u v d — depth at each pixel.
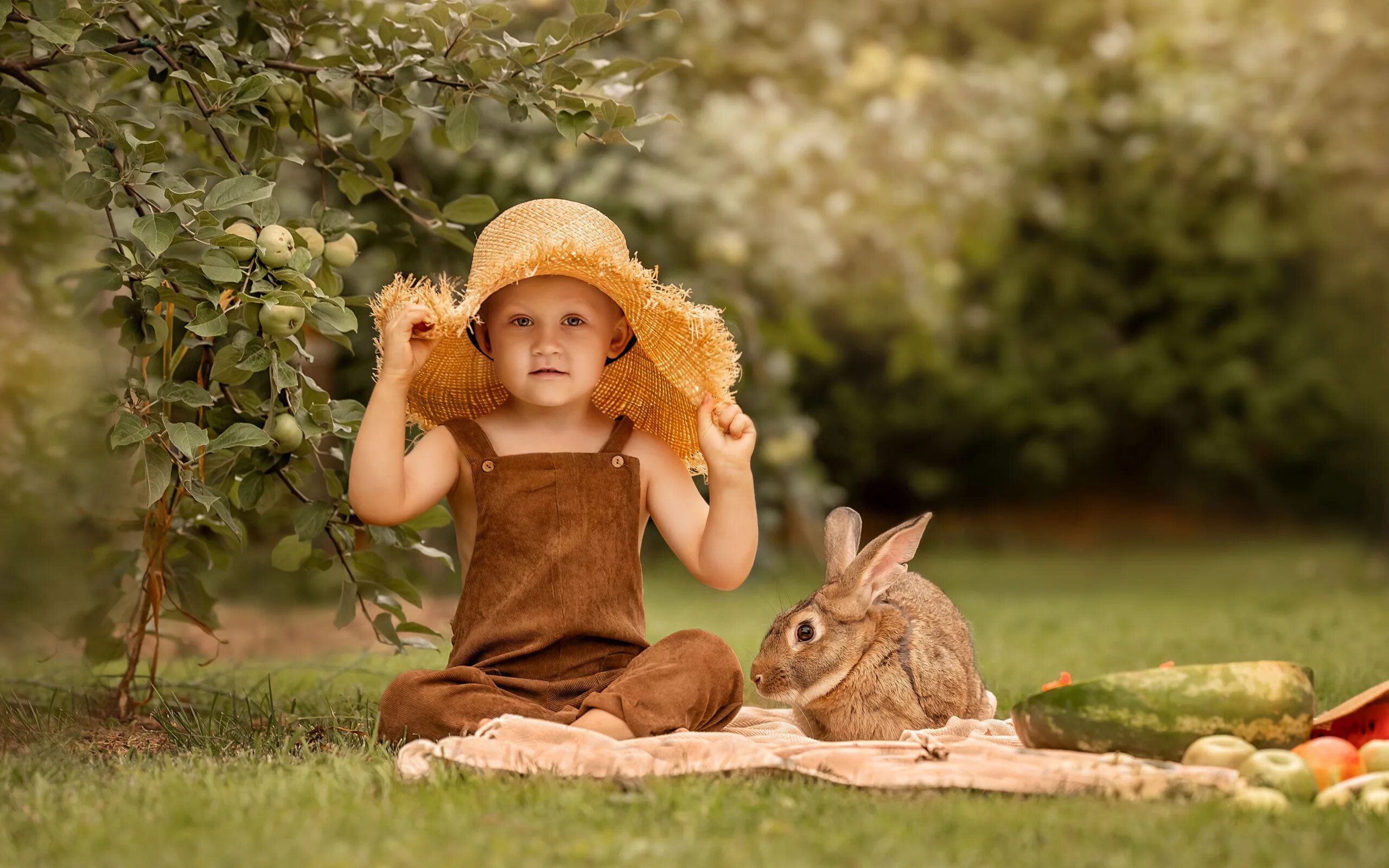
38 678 6.45
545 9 10.41
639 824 3.75
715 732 4.99
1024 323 24.98
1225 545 22.09
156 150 4.96
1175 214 21.92
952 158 14.88
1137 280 24.52
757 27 14.66
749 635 10.15
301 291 5.12
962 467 26.02
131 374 5.16
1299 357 24.12
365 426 5.15
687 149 12.43
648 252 12.06
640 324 5.48
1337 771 4.34
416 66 5.79
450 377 5.63
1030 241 24.02
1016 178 20.03
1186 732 4.47
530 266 5.21
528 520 5.28
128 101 6.48
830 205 13.40
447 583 12.17
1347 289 23.12
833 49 14.38
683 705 4.89
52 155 5.44
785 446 13.70
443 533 11.80
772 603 12.67
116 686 6.43
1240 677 4.54
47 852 3.50
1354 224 19.88
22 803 4.02
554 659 5.17
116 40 5.37
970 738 5.04
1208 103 15.01
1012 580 17.64
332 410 5.56
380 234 6.70
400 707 4.90
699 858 3.43
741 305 13.01
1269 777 4.14
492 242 5.44
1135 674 4.55
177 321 5.92
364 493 5.14
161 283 5.02
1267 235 21.45
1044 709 4.62
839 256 14.48
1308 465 24.81
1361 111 14.29
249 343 5.11
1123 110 16.86
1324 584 15.84
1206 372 24.47
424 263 9.55
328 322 5.16
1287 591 15.19
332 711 5.85
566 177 11.04
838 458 25.64
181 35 5.52
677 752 4.45
